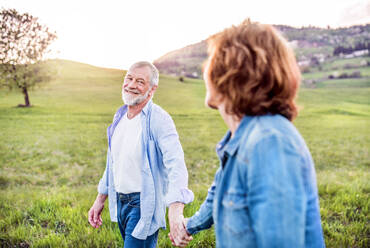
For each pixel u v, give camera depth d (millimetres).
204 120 30453
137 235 2201
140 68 2377
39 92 48375
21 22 41938
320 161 12055
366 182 6613
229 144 1030
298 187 840
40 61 43719
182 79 72000
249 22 1115
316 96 55719
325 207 4691
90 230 3740
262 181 845
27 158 12625
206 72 1116
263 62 961
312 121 31562
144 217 2221
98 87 54844
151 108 2375
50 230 3812
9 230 3959
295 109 1043
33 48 42469
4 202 5449
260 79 967
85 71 67688
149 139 2293
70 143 16766
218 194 1047
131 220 2270
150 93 2402
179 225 1820
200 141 17766
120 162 2350
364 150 15281
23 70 40875
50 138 18672
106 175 2553
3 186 7828
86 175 9477
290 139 896
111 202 2490
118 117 2521
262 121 965
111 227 3818
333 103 48906
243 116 1049
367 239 3514
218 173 1171
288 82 992
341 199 5117
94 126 25406
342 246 3377
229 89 1004
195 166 10547
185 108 40812
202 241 3395
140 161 2275
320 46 124438
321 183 6484
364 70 85250
